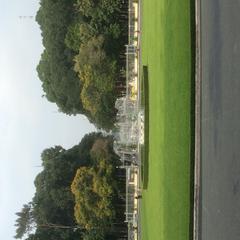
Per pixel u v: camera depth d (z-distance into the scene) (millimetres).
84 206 76062
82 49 76250
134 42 66312
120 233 77000
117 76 76250
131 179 64688
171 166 37031
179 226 34406
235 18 24672
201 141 29766
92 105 77562
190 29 31047
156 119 45469
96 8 76375
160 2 43438
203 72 29609
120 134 69500
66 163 90750
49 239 88875
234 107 24828
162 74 41844
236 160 24547
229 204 25391
